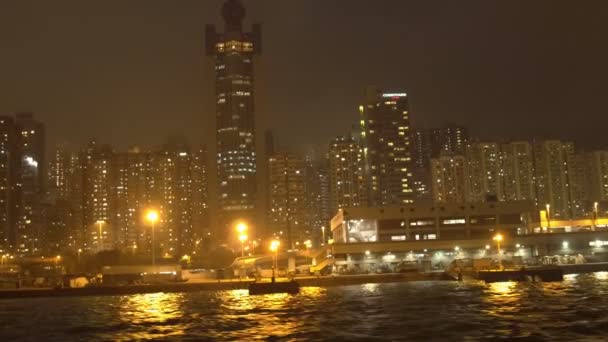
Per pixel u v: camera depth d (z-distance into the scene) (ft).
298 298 458.09
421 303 378.12
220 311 375.25
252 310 373.20
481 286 510.99
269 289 531.50
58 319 373.61
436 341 236.22
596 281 509.35
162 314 373.61
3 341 290.35
